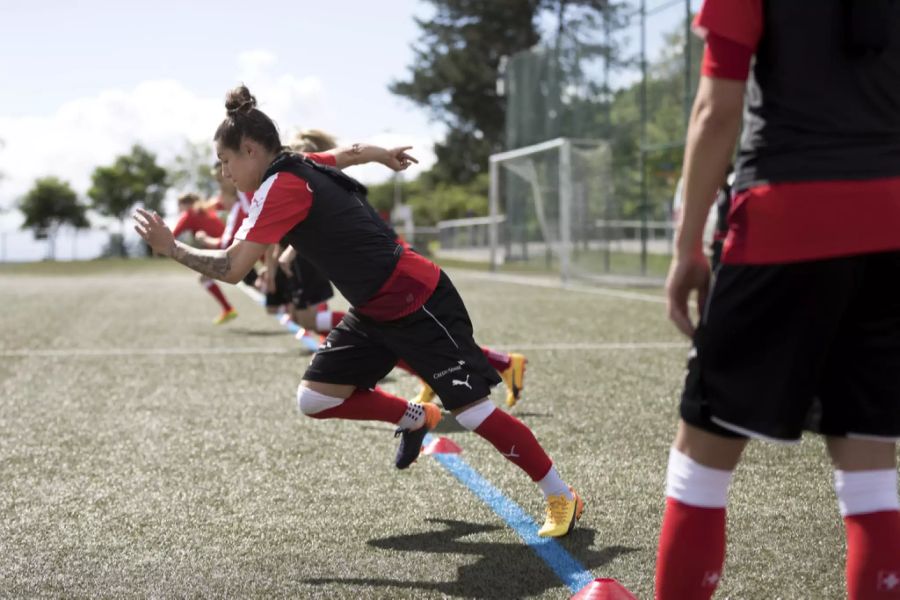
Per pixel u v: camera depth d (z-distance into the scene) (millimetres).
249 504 3539
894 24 1734
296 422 5004
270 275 7344
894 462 1854
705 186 1756
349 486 3775
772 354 1743
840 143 1720
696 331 1846
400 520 3332
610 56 16422
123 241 52781
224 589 2688
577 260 16984
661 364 6922
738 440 1848
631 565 2844
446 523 3293
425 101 43406
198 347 8242
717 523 1891
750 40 1719
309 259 3189
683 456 1896
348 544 3082
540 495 3627
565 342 8250
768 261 1727
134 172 68500
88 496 3658
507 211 21500
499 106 43281
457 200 54500
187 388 6098
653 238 15836
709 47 1745
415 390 6031
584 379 6258
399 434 3584
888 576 1784
